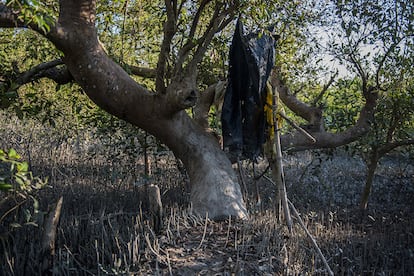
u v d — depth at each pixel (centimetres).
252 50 729
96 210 866
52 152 1302
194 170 790
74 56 680
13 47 945
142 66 1061
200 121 845
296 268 606
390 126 1051
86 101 1031
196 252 614
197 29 994
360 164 1538
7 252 600
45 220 576
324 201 1115
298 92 1080
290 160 1551
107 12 919
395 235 820
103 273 568
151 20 970
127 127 1014
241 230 682
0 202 512
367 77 971
